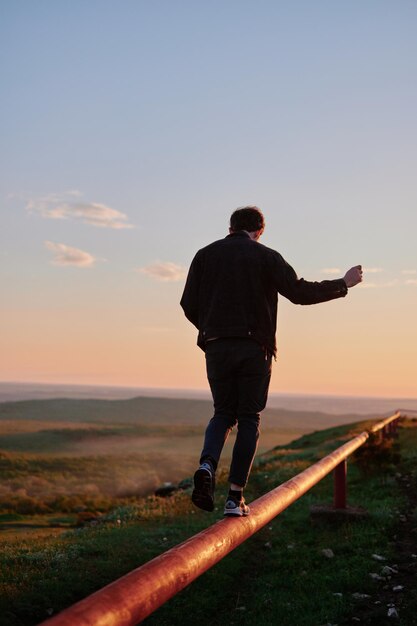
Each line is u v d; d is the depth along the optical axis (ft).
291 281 13.21
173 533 40.52
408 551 33.53
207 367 13.50
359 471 61.77
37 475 341.82
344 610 24.73
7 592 26.05
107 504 133.69
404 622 23.30
